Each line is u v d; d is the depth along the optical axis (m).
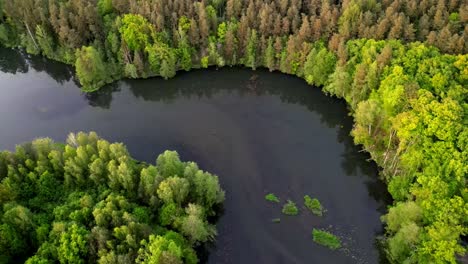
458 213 87.88
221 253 96.69
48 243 83.31
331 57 132.75
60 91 150.12
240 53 148.38
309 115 135.62
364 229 100.81
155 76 148.00
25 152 104.44
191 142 126.50
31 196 98.50
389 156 112.94
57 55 158.62
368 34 132.50
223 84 150.12
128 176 96.25
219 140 127.06
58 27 151.88
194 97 146.12
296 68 143.25
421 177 95.81
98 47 147.12
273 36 144.62
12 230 85.81
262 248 97.44
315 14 144.12
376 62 118.31
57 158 100.81
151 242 82.75
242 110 138.88
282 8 145.88
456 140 98.12
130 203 94.50
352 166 117.00
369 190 110.38
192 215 90.25
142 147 125.12
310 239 98.88
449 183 94.56
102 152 100.62
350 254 95.69
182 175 101.88
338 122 131.88
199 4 145.12
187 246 90.81
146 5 144.12
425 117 100.25
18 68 165.38
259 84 147.75
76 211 87.44
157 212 95.25
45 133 132.12
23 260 87.06
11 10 159.88
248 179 113.75
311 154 121.62
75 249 81.06
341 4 148.75
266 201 107.56
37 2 155.25
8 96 148.62
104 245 82.25
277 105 140.38
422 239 86.75
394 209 93.00
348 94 131.62
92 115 138.75
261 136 128.25
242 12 148.00
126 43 143.75
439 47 124.62
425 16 133.88
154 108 141.62
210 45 145.50
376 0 147.75
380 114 113.25
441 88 109.00
